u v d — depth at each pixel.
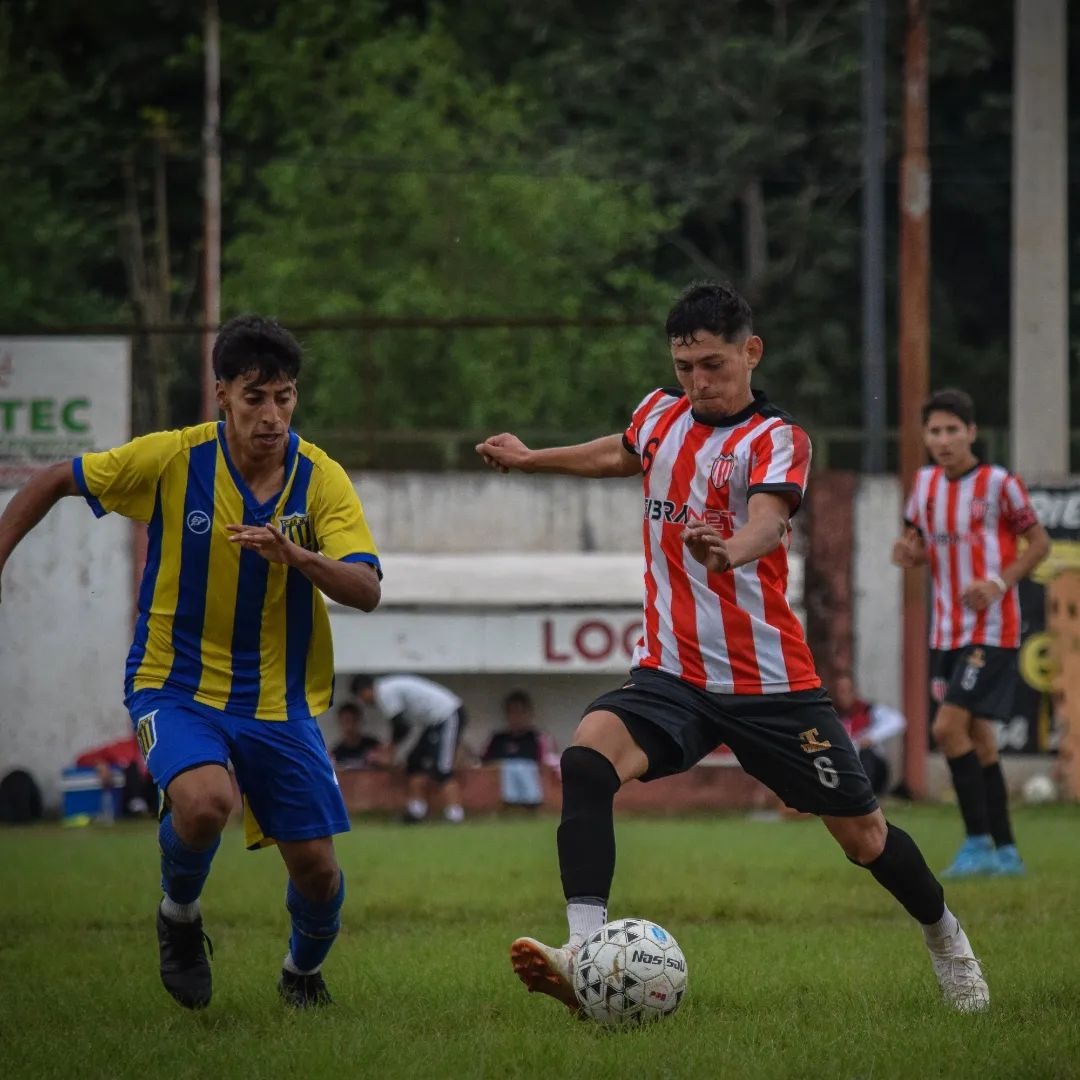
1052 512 79.94
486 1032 20.62
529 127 147.88
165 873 21.67
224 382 20.84
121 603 80.94
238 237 141.25
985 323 156.12
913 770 80.81
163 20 159.88
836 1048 19.59
